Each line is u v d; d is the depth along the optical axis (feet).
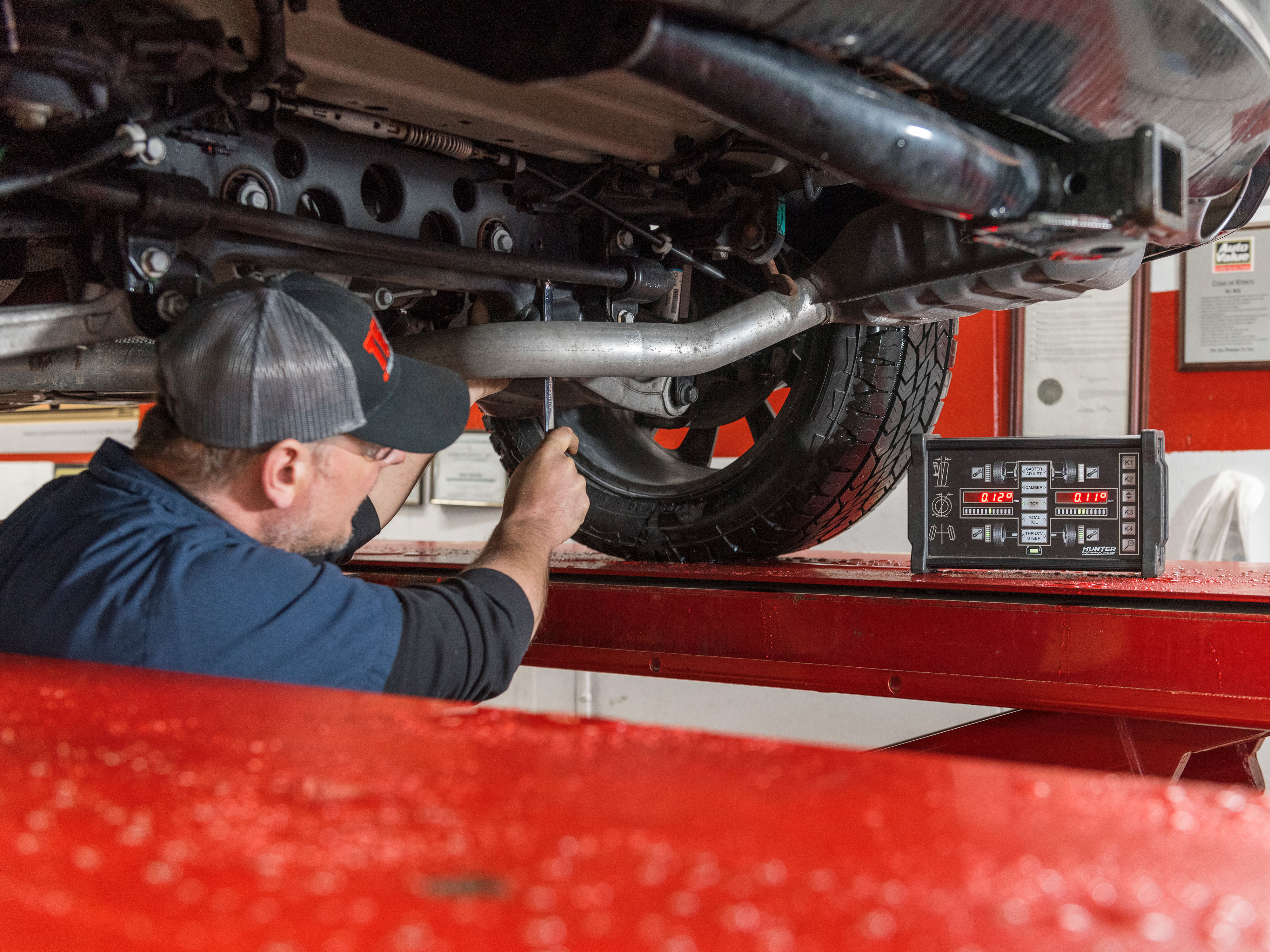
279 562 2.99
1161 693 4.08
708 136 4.66
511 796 1.16
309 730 1.56
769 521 5.87
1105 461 4.83
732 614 5.06
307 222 3.88
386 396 3.32
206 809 1.10
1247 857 0.95
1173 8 3.08
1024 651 4.34
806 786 1.20
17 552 3.10
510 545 4.03
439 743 1.43
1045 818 1.08
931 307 4.85
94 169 3.29
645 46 2.40
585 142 4.52
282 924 0.77
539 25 2.56
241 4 3.40
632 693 12.89
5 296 4.46
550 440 4.56
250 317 2.97
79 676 2.13
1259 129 3.88
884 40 2.78
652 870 0.90
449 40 2.71
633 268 5.16
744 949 0.73
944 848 0.97
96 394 5.29
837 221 5.55
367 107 4.11
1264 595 4.00
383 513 4.89
